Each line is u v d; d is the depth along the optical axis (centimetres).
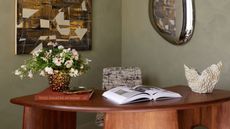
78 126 371
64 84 201
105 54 396
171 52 365
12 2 292
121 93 195
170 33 361
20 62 304
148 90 201
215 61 327
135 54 403
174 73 364
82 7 362
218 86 324
